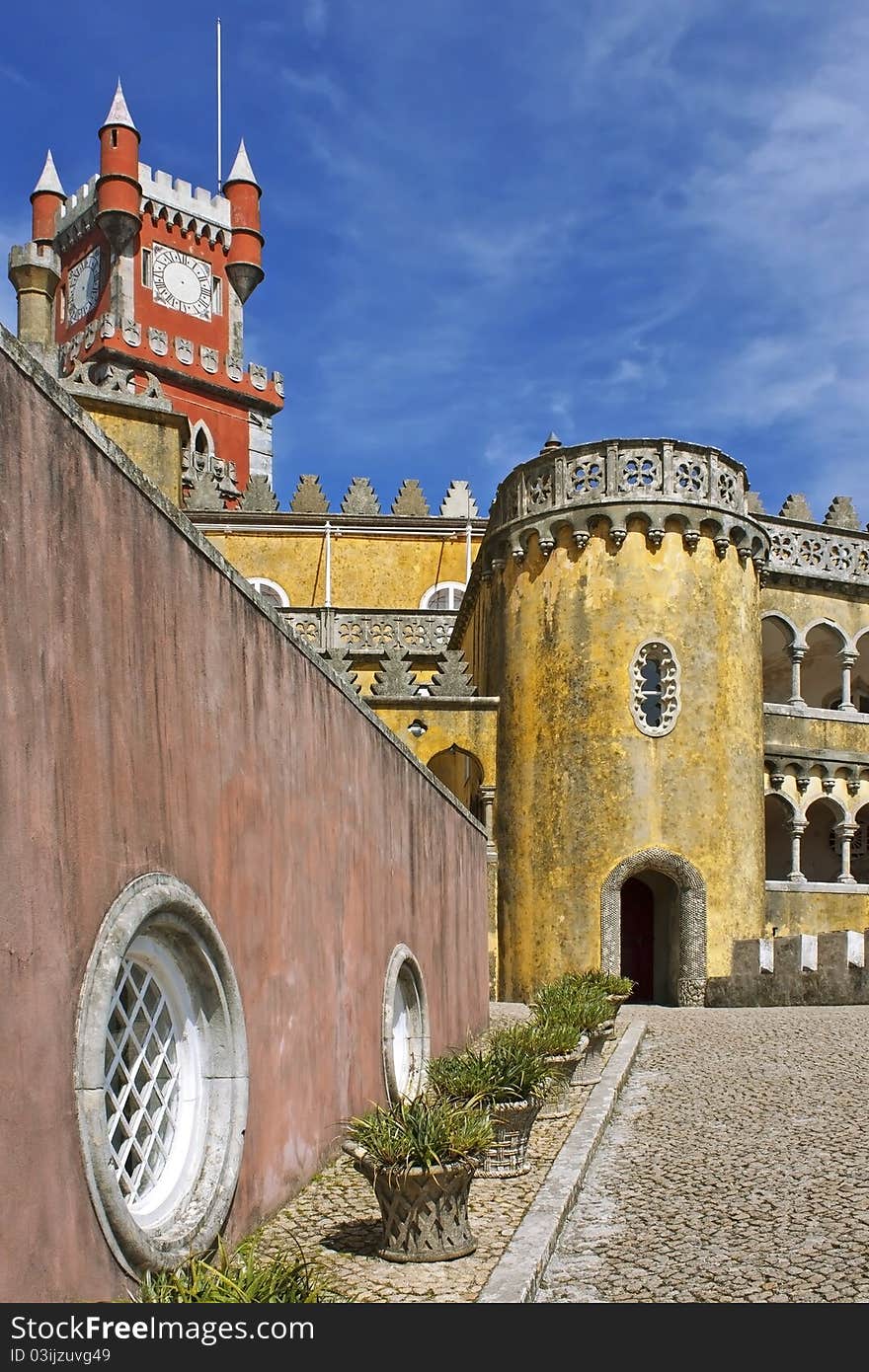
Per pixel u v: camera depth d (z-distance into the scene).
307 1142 10.30
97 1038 6.32
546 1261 8.41
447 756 34.88
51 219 72.19
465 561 41.50
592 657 27.28
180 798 7.90
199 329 69.38
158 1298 5.83
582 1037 13.73
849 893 31.94
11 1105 5.58
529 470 28.77
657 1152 11.70
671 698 27.12
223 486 56.91
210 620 8.62
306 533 41.66
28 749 5.92
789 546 34.28
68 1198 6.01
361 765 12.91
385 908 13.74
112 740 6.90
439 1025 16.83
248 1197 8.71
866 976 22.94
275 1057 9.52
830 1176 10.50
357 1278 7.91
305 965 10.52
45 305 41.22
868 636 35.69
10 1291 5.45
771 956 24.59
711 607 27.58
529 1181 10.38
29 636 5.98
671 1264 8.41
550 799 27.33
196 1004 8.16
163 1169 7.82
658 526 27.39
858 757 33.41
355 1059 12.07
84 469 6.69
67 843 6.29
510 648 28.88
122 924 6.72
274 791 9.87
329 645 36.53
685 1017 22.67
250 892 9.17
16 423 5.94
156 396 38.34
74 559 6.54
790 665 34.25
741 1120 12.87
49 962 6.02
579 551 27.73
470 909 20.47
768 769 32.31
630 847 26.53
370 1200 9.68
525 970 27.31
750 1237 8.94
